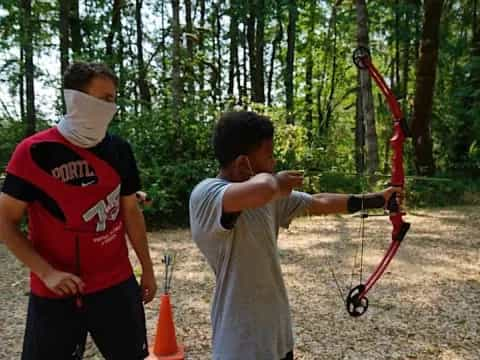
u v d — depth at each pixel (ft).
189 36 42.93
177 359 9.57
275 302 5.39
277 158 33.37
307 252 19.74
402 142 7.15
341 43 62.18
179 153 28.94
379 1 46.98
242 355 5.13
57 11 46.24
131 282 6.82
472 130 41.39
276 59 66.59
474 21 45.55
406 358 10.23
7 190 5.93
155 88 42.57
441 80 47.93
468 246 20.65
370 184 27.63
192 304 13.58
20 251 5.93
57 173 6.07
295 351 10.58
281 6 45.73
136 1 49.01
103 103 6.06
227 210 4.64
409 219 27.55
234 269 5.22
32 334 6.30
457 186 34.71
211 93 35.53
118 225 6.63
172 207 26.84
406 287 14.92
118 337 6.59
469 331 11.55
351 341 11.08
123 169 6.67
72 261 6.27
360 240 21.98
